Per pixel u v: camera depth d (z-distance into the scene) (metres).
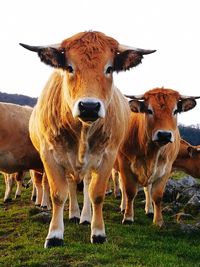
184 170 6.20
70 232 4.03
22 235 4.08
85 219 4.41
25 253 3.49
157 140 4.25
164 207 5.46
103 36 3.27
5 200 6.10
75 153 3.54
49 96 3.61
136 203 5.78
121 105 3.96
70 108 3.29
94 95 3.00
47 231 4.12
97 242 3.67
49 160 3.59
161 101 4.41
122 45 3.30
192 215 5.04
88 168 3.60
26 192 6.83
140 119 4.55
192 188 5.94
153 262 3.32
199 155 6.08
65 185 3.60
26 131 4.82
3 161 4.79
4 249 3.73
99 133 3.50
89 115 2.96
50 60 3.24
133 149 4.55
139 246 3.78
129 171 4.64
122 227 4.43
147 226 4.55
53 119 3.53
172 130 4.29
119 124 3.73
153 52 3.29
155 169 4.52
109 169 3.67
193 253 3.71
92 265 3.20
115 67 3.26
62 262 3.26
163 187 4.60
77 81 3.10
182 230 4.34
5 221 4.64
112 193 6.65
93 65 3.11
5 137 4.73
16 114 4.84
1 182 8.00
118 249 3.54
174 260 3.43
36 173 5.50
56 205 3.60
